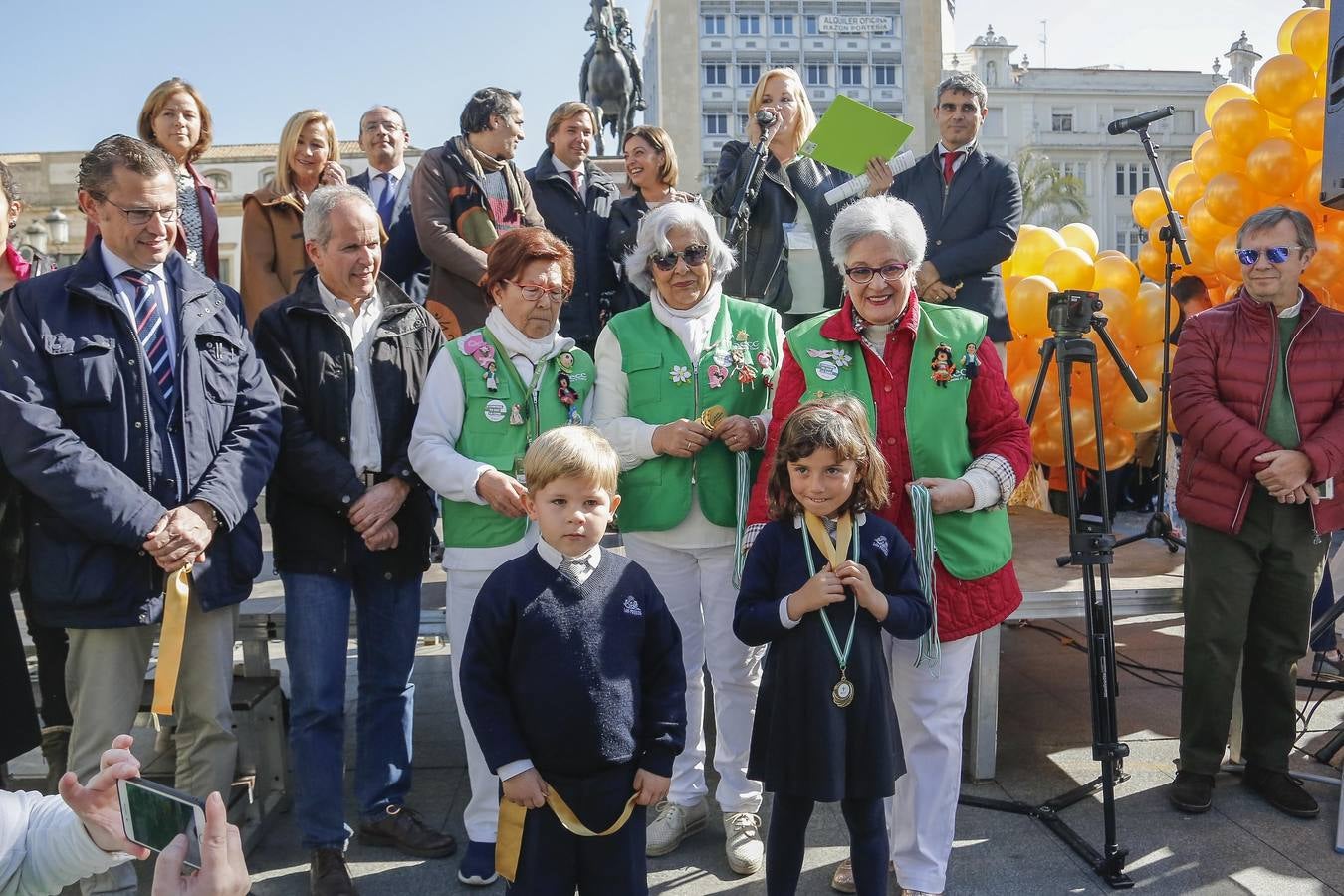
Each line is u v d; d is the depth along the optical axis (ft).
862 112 12.35
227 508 8.96
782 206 13.79
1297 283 11.26
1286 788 11.24
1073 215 131.23
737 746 10.31
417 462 9.84
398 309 10.57
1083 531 10.00
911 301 9.25
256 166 92.53
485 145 14.97
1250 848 10.33
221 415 9.29
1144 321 18.03
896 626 8.09
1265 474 10.70
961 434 9.16
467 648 7.78
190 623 9.37
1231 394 11.30
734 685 10.26
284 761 11.78
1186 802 11.16
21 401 8.45
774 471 8.56
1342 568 14.57
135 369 8.86
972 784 12.08
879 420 9.12
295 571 9.90
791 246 13.84
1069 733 13.74
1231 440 10.91
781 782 8.18
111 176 8.76
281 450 9.86
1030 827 10.89
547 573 7.78
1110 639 9.87
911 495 8.75
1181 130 191.21
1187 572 11.55
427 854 10.50
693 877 9.98
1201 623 11.25
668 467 10.07
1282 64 17.42
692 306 10.41
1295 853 10.21
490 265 10.12
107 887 9.06
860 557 8.31
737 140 14.64
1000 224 14.82
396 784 10.79
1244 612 11.12
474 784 9.93
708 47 180.86
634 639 7.82
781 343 10.71
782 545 8.54
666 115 162.30
